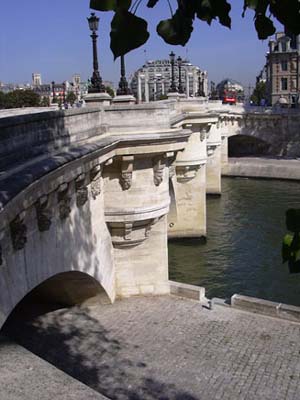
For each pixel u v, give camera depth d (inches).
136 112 976.3
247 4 188.4
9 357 294.4
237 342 906.1
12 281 521.0
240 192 2891.2
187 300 1097.4
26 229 546.0
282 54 5349.4
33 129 598.9
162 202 1038.4
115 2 169.6
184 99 2137.1
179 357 858.8
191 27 192.9
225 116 3358.8
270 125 3646.7
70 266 759.7
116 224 1005.8
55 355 871.7
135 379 790.5
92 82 1027.9
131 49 175.2
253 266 1636.3
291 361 836.6
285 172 3221.0
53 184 599.8
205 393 751.1
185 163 1833.2
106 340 927.0
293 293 1409.9
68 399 253.9
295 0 181.8
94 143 797.9
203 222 1927.9
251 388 761.6
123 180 975.6
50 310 1057.5
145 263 1098.1
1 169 502.6
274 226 2105.1
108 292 1039.6
